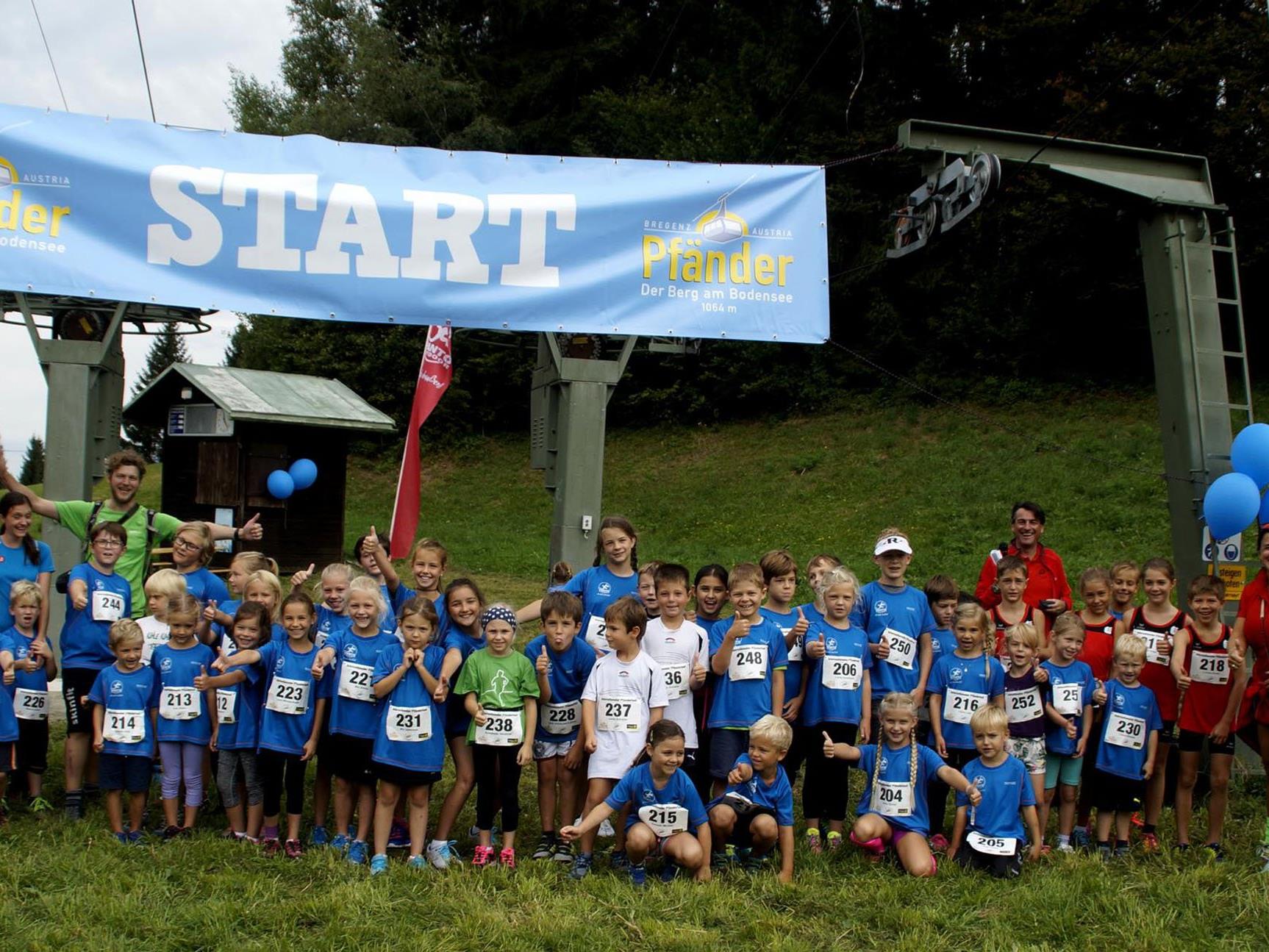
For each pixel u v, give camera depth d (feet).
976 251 86.79
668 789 18.20
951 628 22.08
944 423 80.89
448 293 25.05
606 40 112.47
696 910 16.84
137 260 23.90
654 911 16.80
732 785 18.74
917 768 19.84
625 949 15.52
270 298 24.41
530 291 25.38
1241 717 20.90
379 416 62.34
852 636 20.85
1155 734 20.59
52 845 18.76
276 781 19.36
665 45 111.34
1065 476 66.23
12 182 23.48
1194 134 71.31
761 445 88.12
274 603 20.54
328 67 118.21
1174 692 21.45
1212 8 74.43
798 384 92.53
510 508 88.38
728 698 20.15
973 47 86.53
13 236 23.34
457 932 15.76
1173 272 25.91
